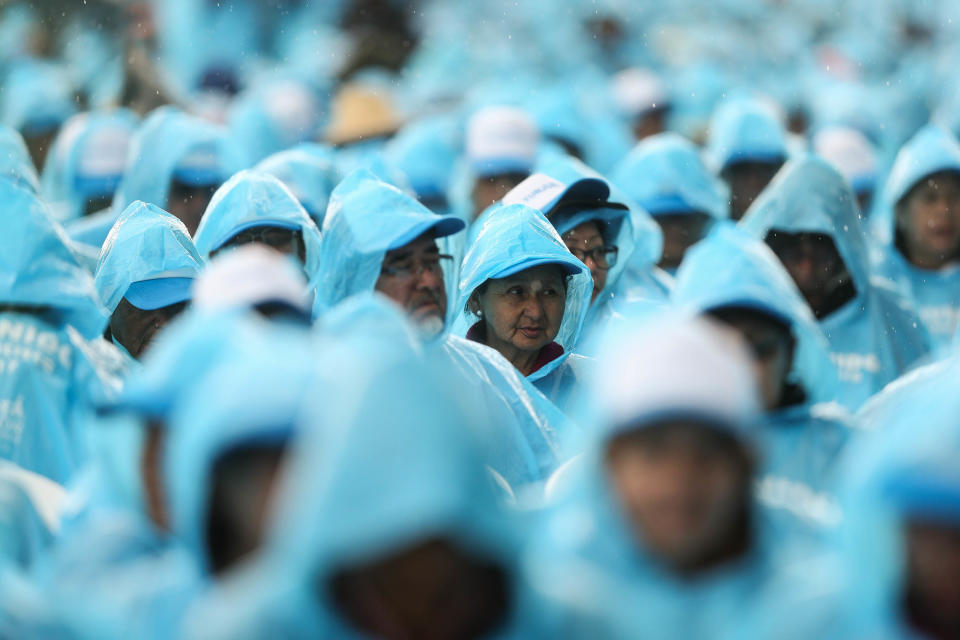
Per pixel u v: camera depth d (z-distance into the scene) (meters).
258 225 13.62
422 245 11.80
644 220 16.58
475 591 6.01
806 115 31.67
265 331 7.65
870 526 6.19
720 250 9.57
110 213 18.34
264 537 6.24
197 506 6.33
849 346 14.35
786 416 9.66
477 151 20.03
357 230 11.77
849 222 14.33
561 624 6.38
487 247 12.78
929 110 35.03
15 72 35.22
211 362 7.30
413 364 5.85
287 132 29.39
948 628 6.17
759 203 14.32
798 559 6.79
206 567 6.46
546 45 44.97
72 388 11.42
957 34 49.25
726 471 6.37
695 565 6.46
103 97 31.59
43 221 11.66
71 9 37.94
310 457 5.95
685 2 52.12
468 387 11.57
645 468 6.36
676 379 6.31
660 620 6.47
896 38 49.75
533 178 14.79
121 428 7.97
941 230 17.22
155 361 7.46
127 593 7.05
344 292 11.89
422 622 5.97
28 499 9.02
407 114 30.59
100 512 8.21
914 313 14.65
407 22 42.12
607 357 6.72
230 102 37.75
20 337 11.41
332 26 41.97
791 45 48.97
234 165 18.44
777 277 9.55
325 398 5.96
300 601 5.99
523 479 11.48
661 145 18.88
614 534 6.56
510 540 5.97
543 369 12.81
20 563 8.70
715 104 35.19
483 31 47.00
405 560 5.88
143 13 26.89
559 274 12.81
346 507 5.75
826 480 9.54
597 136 28.77
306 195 17.28
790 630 6.41
